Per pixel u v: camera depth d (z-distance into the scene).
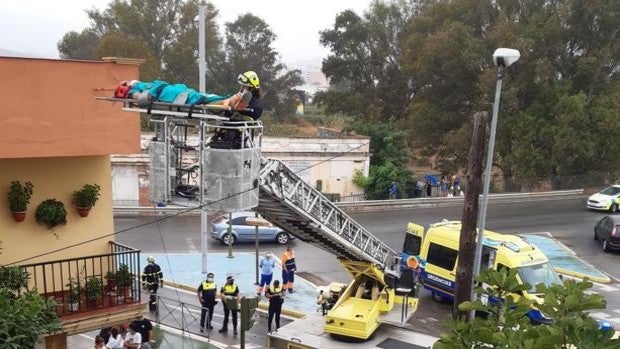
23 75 9.23
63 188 10.52
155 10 55.69
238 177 7.88
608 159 36.12
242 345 9.95
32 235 10.20
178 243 22.95
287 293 17.67
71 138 9.76
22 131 9.30
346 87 64.31
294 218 11.28
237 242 23.11
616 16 34.97
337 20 54.81
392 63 53.97
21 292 9.61
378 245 13.39
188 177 8.79
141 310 10.49
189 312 15.41
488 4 38.62
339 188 32.47
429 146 42.28
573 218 28.53
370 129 35.47
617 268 20.84
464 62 36.97
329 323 12.66
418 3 53.56
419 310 16.67
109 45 44.44
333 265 20.72
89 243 10.94
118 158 28.44
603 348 3.36
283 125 61.19
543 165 34.94
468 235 10.16
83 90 9.80
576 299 3.69
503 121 35.31
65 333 9.62
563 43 36.50
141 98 8.12
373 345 12.56
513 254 15.41
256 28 72.44
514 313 4.09
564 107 33.78
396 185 32.75
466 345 4.11
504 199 33.47
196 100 7.91
